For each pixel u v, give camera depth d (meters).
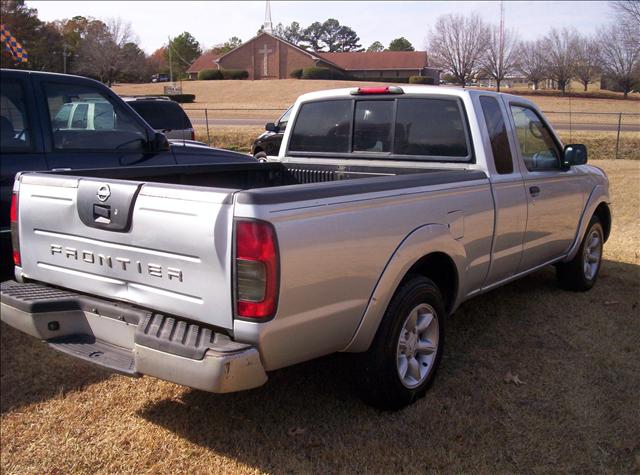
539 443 3.33
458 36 42.97
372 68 75.25
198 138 21.47
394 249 3.40
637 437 3.38
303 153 5.30
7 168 5.11
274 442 3.39
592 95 19.56
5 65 52.38
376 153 4.88
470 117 4.38
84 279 3.37
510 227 4.52
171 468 3.19
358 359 3.47
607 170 13.46
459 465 3.14
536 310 5.34
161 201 2.96
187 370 2.77
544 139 5.18
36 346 4.77
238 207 2.74
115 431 3.56
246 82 65.06
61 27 72.12
